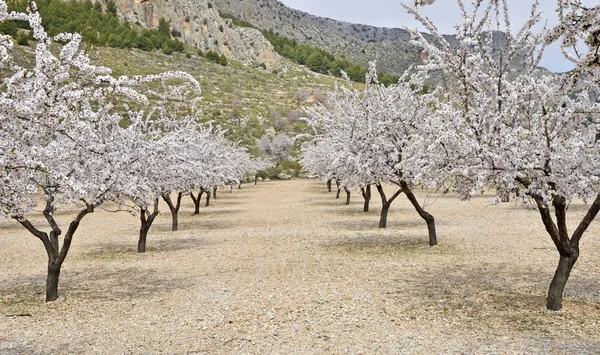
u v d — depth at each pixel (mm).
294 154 66125
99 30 106312
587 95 7262
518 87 7305
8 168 5617
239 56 150750
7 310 8250
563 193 6922
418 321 7160
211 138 24438
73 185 5961
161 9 138375
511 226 17375
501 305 7820
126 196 9805
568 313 7230
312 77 145125
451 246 13727
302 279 10289
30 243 16391
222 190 45500
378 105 13461
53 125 5945
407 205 27969
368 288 9289
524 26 7332
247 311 7969
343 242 15336
